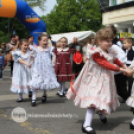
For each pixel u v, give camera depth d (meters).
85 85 3.54
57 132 3.53
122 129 3.67
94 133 3.42
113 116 4.40
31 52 5.30
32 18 13.25
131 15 18.36
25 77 5.67
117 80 5.18
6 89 7.54
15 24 28.36
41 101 5.75
